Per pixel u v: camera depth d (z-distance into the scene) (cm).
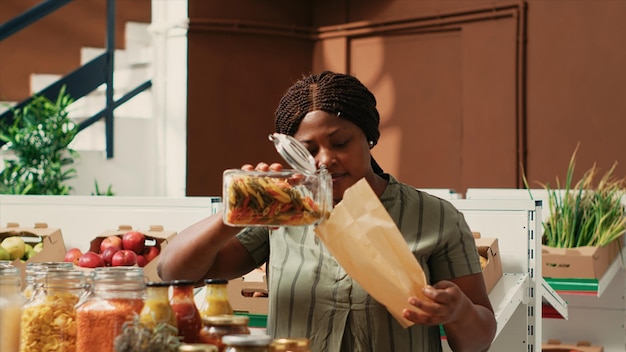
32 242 316
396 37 690
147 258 290
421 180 679
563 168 614
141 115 727
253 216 146
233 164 705
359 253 148
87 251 310
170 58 696
